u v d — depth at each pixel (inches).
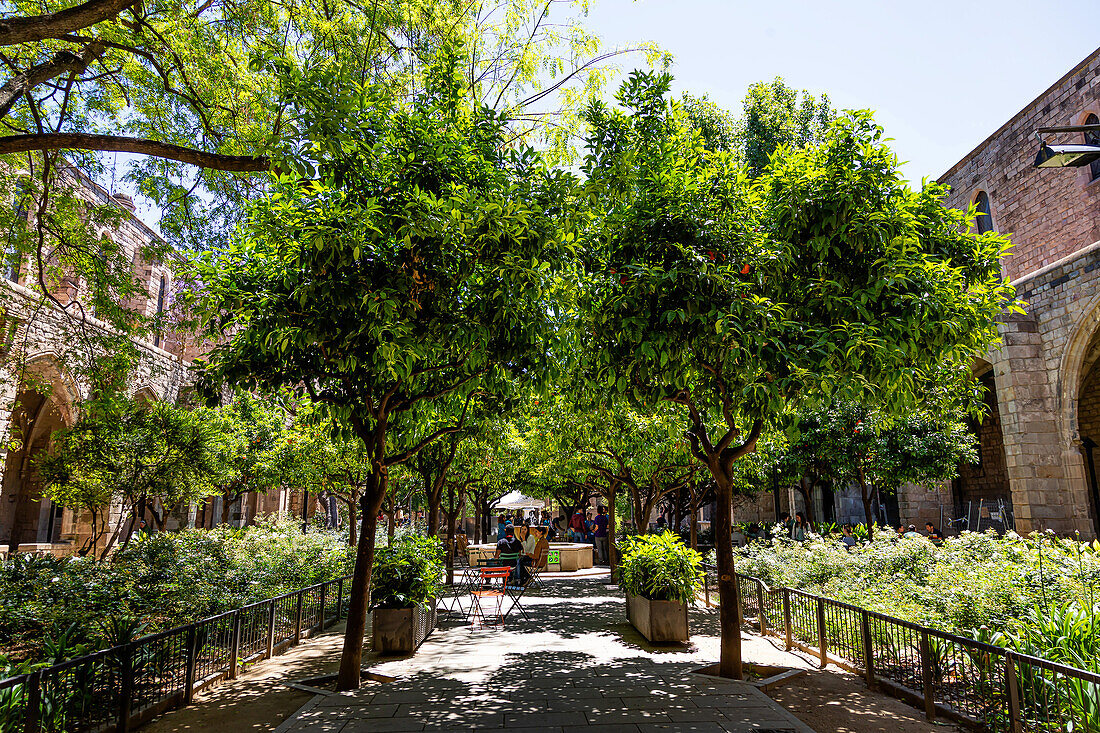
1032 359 634.8
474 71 427.8
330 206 229.5
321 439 592.7
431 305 240.5
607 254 276.4
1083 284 588.4
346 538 735.7
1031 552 318.3
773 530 577.6
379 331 211.8
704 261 238.5
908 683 254.1
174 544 423.2
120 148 275.4
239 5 352.5
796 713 231.9
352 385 275.9
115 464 510.3
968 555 366.9
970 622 256.5
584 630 409.4
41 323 547.8
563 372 287.0
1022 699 205.2
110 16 235.9
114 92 385.7
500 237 224.2
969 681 237.1
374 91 256.4
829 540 520.1
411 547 375.2
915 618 275.0
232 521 1099.3
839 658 305.1
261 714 235.9
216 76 356.5
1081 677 165.2
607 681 278.7
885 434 618.2
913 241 252.7
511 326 248.4
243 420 743.1
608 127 281.9
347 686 268.5
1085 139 734.5
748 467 598.5
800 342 254.1
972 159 933.8
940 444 607.2
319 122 223.8
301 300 217.3
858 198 250.8
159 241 403.5
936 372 314.3
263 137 318.0
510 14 445.7
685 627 363.6
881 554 414.9
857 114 267.0
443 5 386.0
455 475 738.2
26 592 291.3
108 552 581.3
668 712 232.8
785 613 345.4
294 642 366.0
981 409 340.5
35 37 225.5
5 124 328.2
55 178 411.5
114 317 404.8
